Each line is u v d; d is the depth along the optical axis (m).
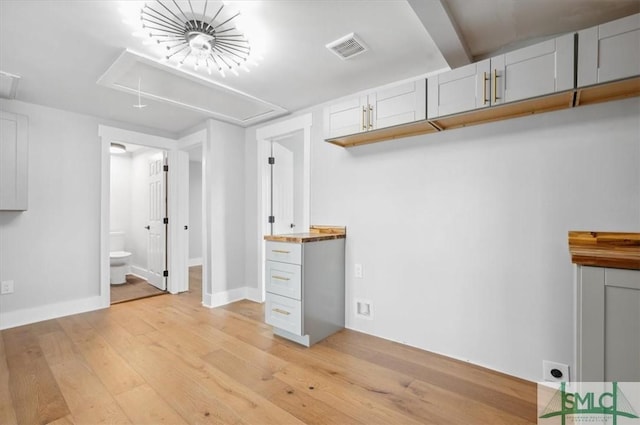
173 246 4.10
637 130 1.62
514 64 1.67
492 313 2.06
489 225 2.07
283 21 1.71
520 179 1.96
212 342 2.51
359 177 2.73
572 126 1.79
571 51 1.51
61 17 1.66
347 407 1.67
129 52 1.99
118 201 5.27
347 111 2.39
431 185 2.32
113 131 3.55
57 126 3.15
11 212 2.89
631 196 1.63
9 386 1.85
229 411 1.63
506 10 1.64
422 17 1.61
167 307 3.48
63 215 3.18
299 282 2.41
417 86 2.03
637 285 1.22
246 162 3.89
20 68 2.26
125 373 2.01
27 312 2.95
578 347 1.34
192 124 3.74
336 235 2.73
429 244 2.33
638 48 1.37
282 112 3.27
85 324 2.91
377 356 2.26
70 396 1.75
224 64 2.14
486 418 1.58
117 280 4.52
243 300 3.78
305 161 3.14
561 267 1.82
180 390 1.82
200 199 6.45
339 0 1.55
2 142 2.70
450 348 2.24
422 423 1.54
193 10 1.62
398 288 2.50
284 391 1.81
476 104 1.79
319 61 2.18
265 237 2.65
